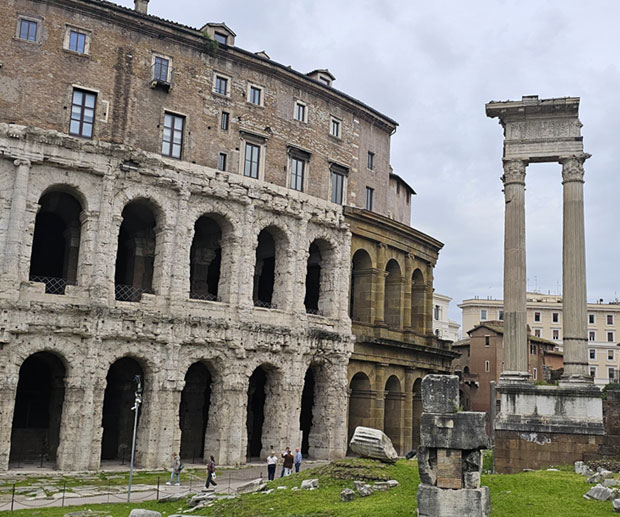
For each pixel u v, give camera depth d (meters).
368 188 70.75
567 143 44.44
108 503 35.47
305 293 67.06
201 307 53.78
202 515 29.83
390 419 70.19
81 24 51.72
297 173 63.19
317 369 62.78
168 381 50.78
